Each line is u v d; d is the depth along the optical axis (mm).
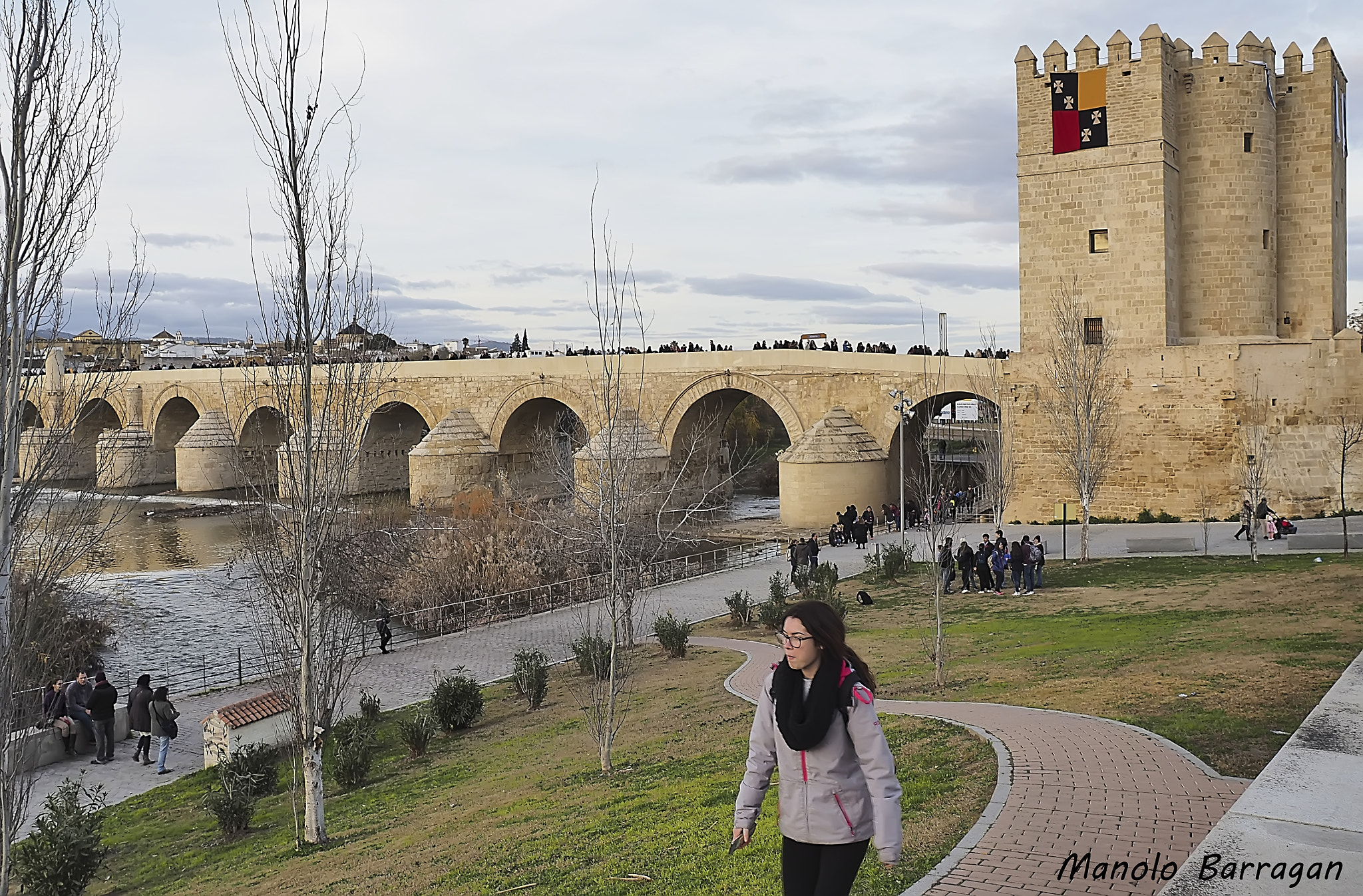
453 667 27078
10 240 11539
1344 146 49906
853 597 31922
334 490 14766
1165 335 43969
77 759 20828
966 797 9492
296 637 14781
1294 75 46812
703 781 12484
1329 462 41156
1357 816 5289
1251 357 42375
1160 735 10945
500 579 37344
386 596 36688
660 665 24688
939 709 14328
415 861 11539
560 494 52719
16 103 11648
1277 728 10859
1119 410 44688
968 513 52625
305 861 12953
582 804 12773
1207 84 45250
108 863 14750
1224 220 45375
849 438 53750
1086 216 45469
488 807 13961
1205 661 15602
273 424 84312
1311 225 46844
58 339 16391
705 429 63719
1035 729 11766
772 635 27719
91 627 32312
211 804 15625
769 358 59000
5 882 11727
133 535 58938
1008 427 46969
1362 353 41000
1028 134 46531
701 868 8773
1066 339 42250
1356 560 28578
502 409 70438
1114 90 44719
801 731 4969
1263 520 37812
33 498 12781
